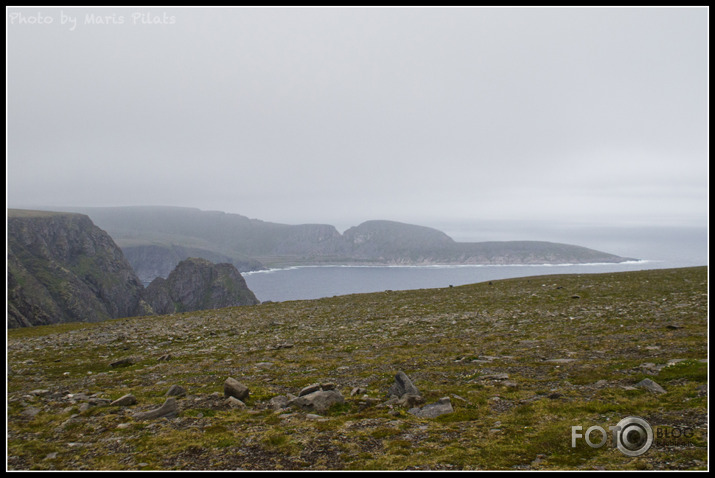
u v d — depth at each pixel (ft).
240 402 60.75
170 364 91.97
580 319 118.21
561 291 179.93
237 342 117.80
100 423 55.16
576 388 60.39
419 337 110.11
